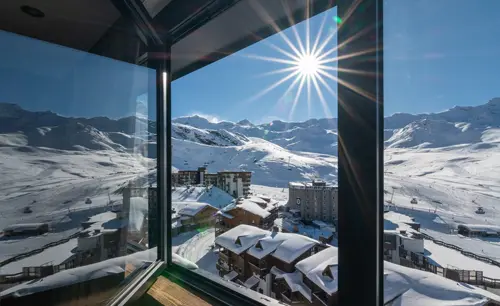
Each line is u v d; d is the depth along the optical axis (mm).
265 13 1321
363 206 801
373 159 790
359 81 822
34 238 1499
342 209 844
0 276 1414
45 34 1685
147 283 1480
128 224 1774
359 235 808
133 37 1746
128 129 1812
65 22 1605
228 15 1382
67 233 1610
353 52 837
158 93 1778
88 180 1721
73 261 1594
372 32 806
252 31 1521
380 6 812
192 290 1414
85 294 1570
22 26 1604
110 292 1552
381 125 807
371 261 784
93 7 1486
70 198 1647
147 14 1594
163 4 1578
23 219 1487
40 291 1483
